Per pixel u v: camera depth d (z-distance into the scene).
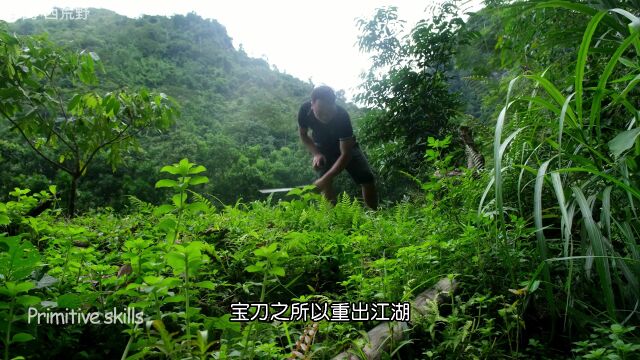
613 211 2.05
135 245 1.63
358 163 5.64
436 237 2.37
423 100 8.41
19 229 2.86
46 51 5.22
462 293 1.95
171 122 5.88
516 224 2.15
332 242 2.62
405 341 1.60
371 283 2.03
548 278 1.73
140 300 1.59
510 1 3.18
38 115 5.10
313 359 1.63
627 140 1.80
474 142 4.46
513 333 1.83
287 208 3.59
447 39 8.02
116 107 5.17
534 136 2.62
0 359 1.41
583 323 1.74
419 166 7.77
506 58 4.21
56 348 1.51
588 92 2.71
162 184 1.46
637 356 1.46
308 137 5.75
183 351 1.38
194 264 1.31
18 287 1.26
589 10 2.11
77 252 1.86
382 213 4.13
